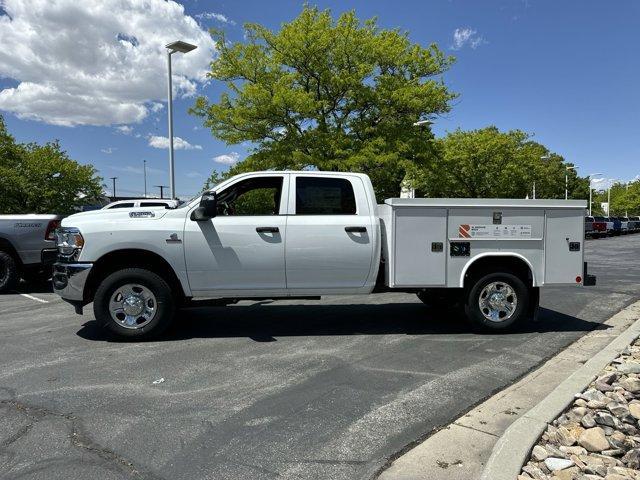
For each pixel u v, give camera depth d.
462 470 3.22
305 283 6.45
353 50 19.17
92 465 3.31
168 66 17.34
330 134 18.88
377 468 3.26
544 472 3.18
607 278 12.84
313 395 4.51
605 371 4.95
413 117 20.33
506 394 4.52
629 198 79.19
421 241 6.46
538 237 6.61
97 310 6.20
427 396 4.49
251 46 18.89
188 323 7.30
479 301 6.68
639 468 3.27
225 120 19.02
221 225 6.27
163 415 4.08
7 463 3.33
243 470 3.25
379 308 8.46
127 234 6.15
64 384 4.78
